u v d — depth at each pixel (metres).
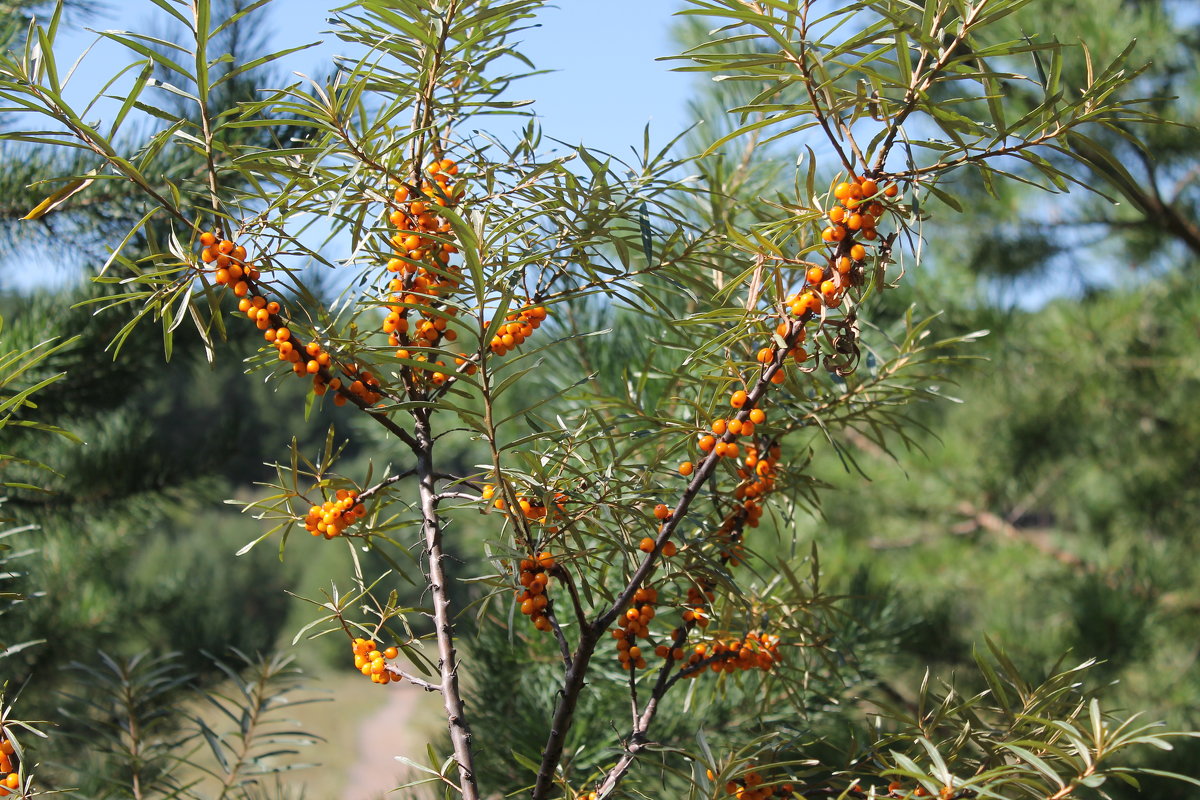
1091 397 2.64
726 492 0.76
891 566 2.71
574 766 0.93
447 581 0.71
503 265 0.70
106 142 0.66
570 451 0.72
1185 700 2.36
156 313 0.72
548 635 1.05
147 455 2.05
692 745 0.92
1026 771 0.62
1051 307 2.71
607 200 0.73
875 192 0.67
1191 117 2.11
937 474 2.89
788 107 0.67
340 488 0.72
